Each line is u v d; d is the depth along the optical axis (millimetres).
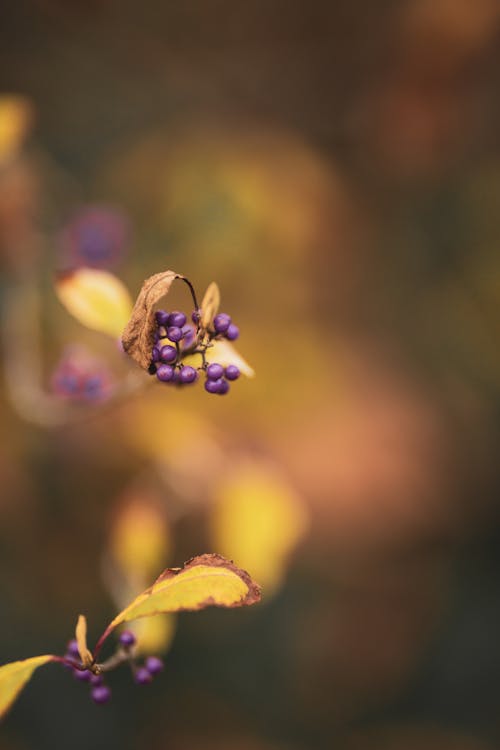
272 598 1385
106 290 565
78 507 1106
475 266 1528
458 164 1580
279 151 1414
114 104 1596
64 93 1588
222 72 1653
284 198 1312
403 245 1535
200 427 914
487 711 1366
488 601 1437
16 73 1579
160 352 486
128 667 1320
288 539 714
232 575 492
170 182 1269
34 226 912
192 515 1078
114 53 1643
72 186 1195
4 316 848
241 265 1244
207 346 494
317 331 1302
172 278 486
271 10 1591
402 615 1379
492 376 1484
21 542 1163
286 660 1361
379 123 1552
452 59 1488
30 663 498
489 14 1439
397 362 1428
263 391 1201
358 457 1259
